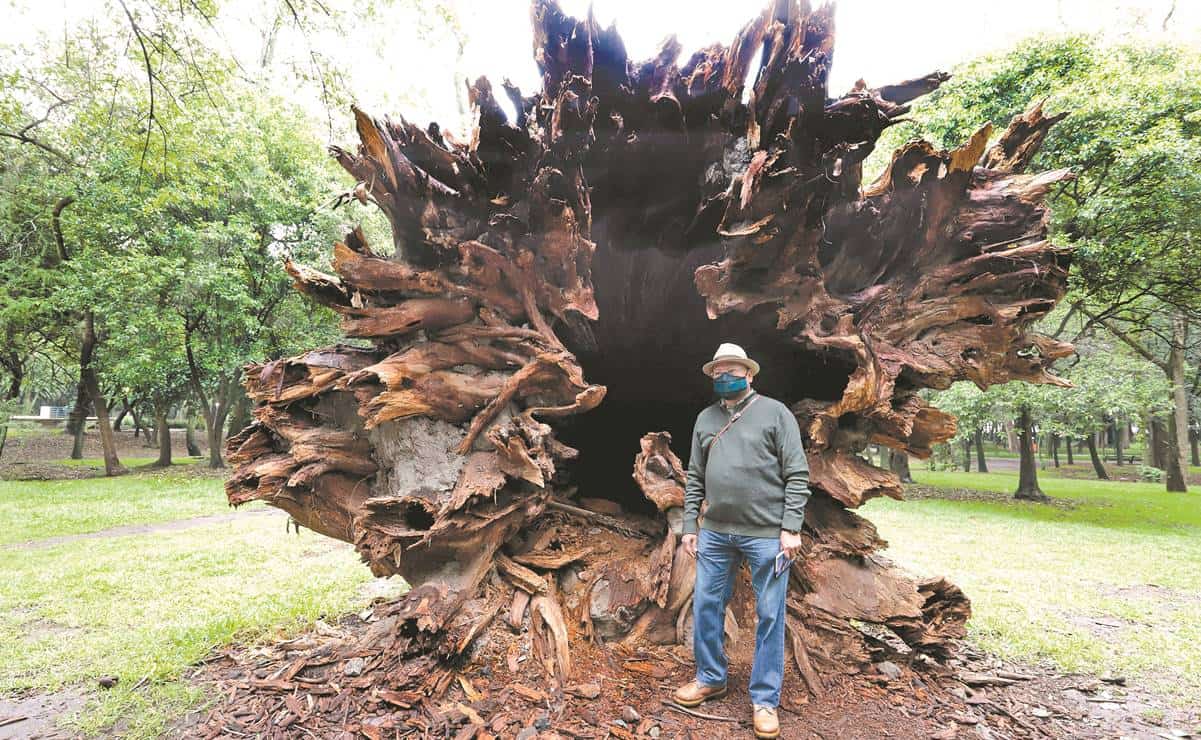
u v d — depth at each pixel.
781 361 3.83
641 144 3.02
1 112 10.73
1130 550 7.66
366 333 3.08
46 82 10.37
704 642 2.62
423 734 2.47
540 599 3.11
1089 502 13.09
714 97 3.07
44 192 13.83
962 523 9.96
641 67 3.09
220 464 17.66
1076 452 41.59
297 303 16.02
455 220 3.12
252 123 13.85
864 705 2.80
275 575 5.70
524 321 3.37
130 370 13.66
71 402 30.91
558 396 3.31
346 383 3.00
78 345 18.38
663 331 4.11
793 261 3.02
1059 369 11.98
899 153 3.08
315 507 3.39
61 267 14.38
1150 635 4.34
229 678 3.23
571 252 3.02
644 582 3.21
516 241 3.12
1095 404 11.38
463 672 2.83
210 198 12.23
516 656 2.89
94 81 8.51
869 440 3.47
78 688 3.26
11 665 3.54
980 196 3.26
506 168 3.04
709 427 2.78
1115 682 3.48
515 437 2.89
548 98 3.18
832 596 3.22
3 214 14.07
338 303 3.33
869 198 3.39
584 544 3.56
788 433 2.59
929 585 3.44
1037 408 11.79
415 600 2.88
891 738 2.54
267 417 3.37
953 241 3.30
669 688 2.77
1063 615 4.86
